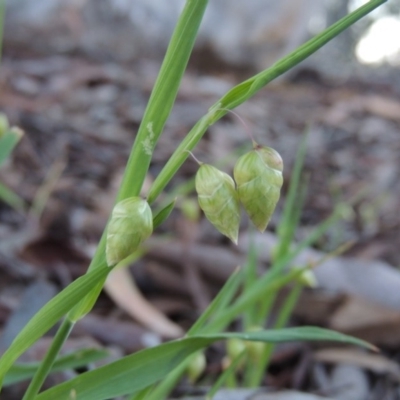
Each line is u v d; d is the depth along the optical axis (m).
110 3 0.85
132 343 0.21
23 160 0.39
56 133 0.45
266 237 0.31
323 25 1.83
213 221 0.09
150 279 0.26
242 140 0.57
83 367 0.18
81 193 0.35
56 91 0.60
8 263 0.25
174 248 0.27
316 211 0.42
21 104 0.52
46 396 0.10
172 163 0.08
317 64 1.48
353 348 0.23
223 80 1.00
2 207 0.32
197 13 0.08
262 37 1.00
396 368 0.22
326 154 0.58
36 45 0.81
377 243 0.34
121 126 0.53
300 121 0.72
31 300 0.21
